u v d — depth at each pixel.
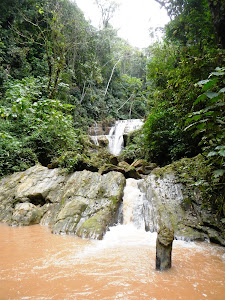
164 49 10.64
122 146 15.31
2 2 12.68
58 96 12.77
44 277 2.20
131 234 3.88
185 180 4.87
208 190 3.89
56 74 9.02
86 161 6.68
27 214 4.82
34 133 8.41
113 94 27.12
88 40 17.12
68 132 7.11
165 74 9.53
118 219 4.51
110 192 5.01
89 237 3.68
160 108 8.30
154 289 1.97
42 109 4.29
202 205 4.11
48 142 8.54
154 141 8.27
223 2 5.60
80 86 20.00
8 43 12.88
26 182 6.21
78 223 4.20
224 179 3.33
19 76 12.62
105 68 24.50
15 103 3.82
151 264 2.57
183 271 2.37
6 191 6.13
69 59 16.41
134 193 5.11
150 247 3.22
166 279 2.18
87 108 19.94
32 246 3.24
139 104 27.12
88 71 17.50
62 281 2.12
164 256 2.42
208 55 5.05
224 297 1.86
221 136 2.56
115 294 1.88
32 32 14.84
